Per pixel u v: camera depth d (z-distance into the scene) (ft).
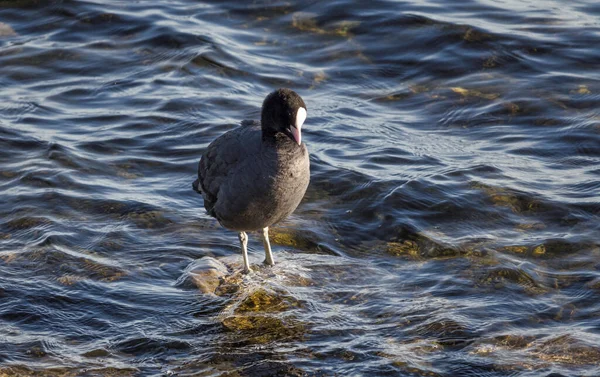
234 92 58.44
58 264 40.45
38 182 47.55
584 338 34.06
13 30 67.26
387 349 34.12
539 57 61.05
